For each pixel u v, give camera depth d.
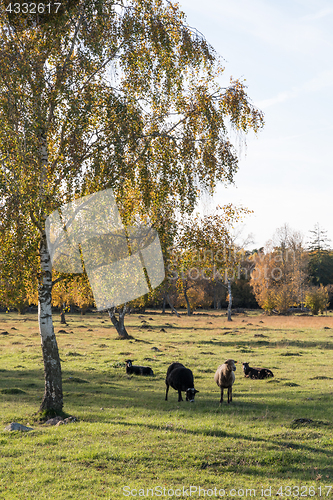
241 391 17.78
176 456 9.00
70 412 13.18
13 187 10.49
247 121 13.79
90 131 12.27
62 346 33.06
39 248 12.93
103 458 8.86
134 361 25.77
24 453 9.30
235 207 14.59
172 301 92.25
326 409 13.62
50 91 11.64
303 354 29.14
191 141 13.52
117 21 12.40
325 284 120.38
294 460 8.84
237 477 8.02
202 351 30.62
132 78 12.95
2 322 61.31
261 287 90.19
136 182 13.34
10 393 16.61
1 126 10.55
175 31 13.11
